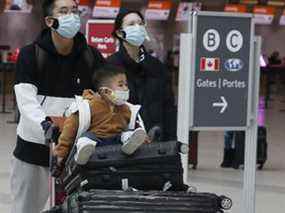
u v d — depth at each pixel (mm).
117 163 6496
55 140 6977
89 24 16875
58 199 7387
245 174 9695
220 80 9164
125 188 6484
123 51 8828
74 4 7531
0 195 13578
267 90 46875
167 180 6609
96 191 6246
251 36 9305
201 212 6262
